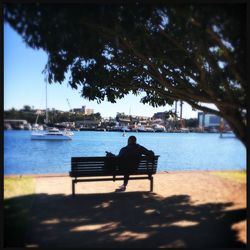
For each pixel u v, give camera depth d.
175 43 5.80
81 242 4.73
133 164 7.18
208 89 6.31
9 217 5.21
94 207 6.09
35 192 6.32
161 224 5.36
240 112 6.16
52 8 4.73
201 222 5.46
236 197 6.23
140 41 5.98
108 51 6.92
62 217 5.46
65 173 8.47
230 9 4.82
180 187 7.42
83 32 5.14
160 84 8.20
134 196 6.89
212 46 5.60
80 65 7.11
